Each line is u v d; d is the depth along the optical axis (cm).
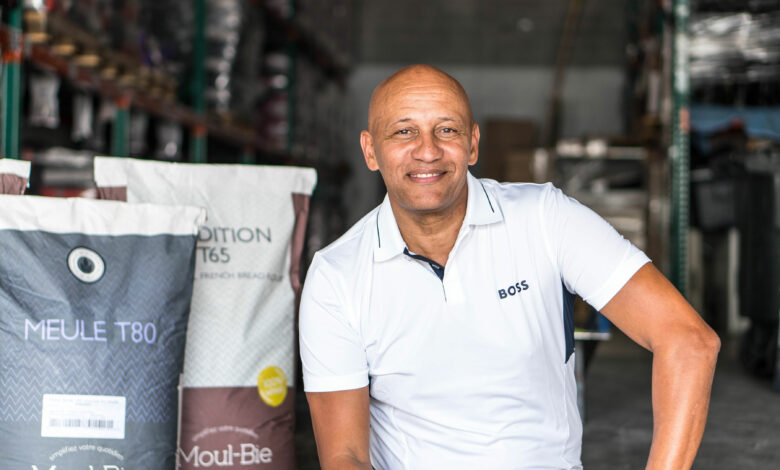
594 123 1166
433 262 156
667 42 766
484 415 155
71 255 165
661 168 850
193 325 190
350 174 1114
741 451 349
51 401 161
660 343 144
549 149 957
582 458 336
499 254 155
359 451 160
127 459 164
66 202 167
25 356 161
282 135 776
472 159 163
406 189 152
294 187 204
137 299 168
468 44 1172
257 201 199
